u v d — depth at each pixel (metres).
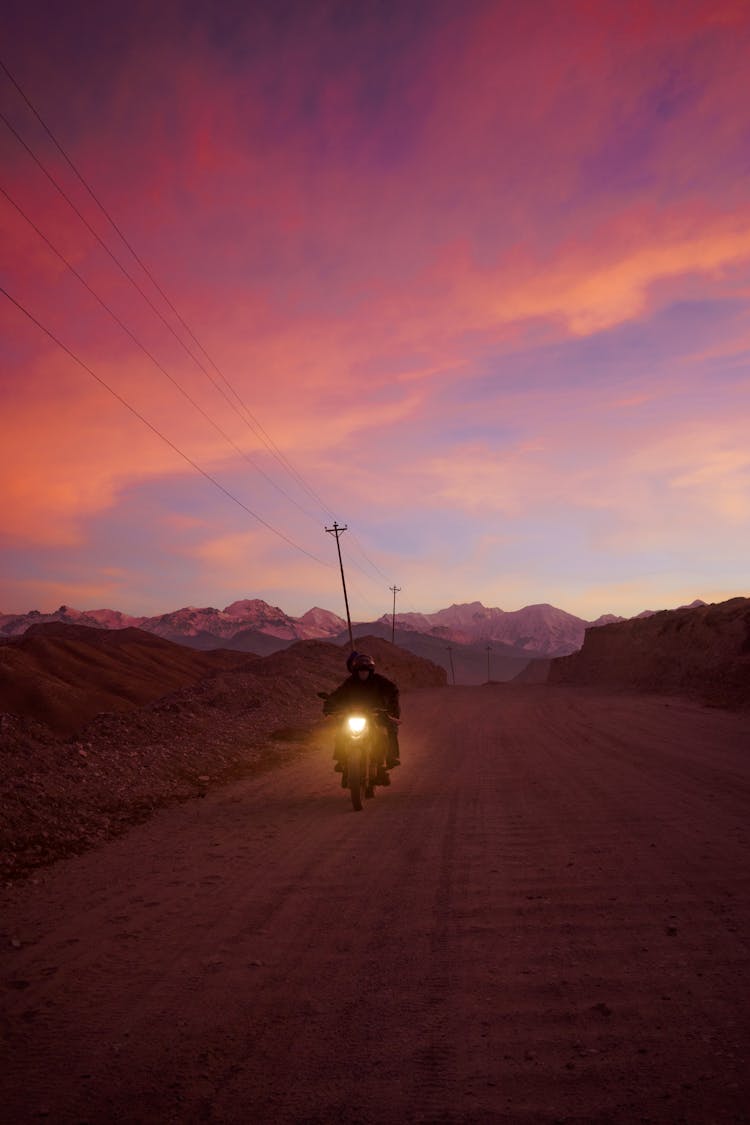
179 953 4.55
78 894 5.91
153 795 10.34
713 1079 2.94
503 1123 2.73
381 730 9.92
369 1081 3.04
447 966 4.18
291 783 11.55
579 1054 3.17
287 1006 3.76
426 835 7.61
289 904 5.46
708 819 7.55
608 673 52.22
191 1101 2.95
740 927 4.54
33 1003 3.90
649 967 4.03
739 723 17.64
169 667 142.25
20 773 9.75
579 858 6.37
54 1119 2.85
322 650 51.03
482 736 17.61
